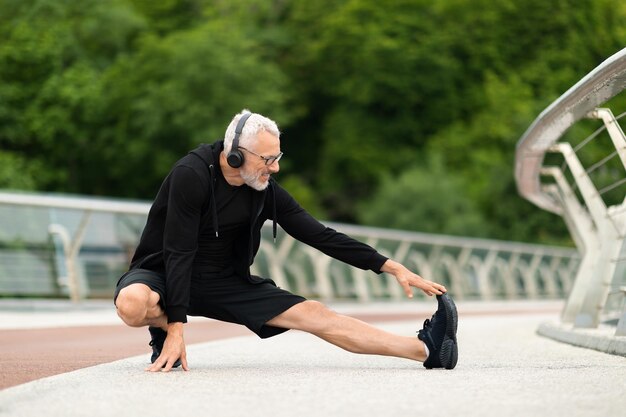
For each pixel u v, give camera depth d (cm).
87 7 9200
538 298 5766
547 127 1731
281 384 994
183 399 891
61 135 8719
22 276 3081
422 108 9619
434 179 8256
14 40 8656
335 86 9719
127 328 2238
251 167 1101
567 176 6178
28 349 1612
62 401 888
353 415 800
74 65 8762
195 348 1571
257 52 9419
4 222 3067
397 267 1177
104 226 3294
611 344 1463
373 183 9456
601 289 1823
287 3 10300
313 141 10069
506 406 841
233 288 1166
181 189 1115
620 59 1287
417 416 795
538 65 9225
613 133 1574
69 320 2666
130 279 1117
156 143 8775
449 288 4978
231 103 8812
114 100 8769
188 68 8688
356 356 1405
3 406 860
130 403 870
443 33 9662
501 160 8875
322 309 1166
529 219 8000
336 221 9619
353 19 9706
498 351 1555
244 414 808
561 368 1174
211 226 1137
